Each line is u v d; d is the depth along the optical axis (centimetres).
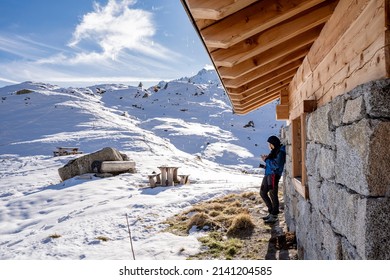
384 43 169
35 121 5797
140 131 5212
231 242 587
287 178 634
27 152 3800
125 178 1772
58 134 4862
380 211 173
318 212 319
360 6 212
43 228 937
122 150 3566
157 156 3127
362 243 182
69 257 618
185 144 5725
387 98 170
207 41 260
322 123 289
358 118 190
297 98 528
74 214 1038
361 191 185
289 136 586
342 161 226
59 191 1491
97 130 5075
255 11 251
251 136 6719
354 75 226
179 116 8531
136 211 955
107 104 9188
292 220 578
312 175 346
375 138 173
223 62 308
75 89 10519
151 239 669
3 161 3347
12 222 1127
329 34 301
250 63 365
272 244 564
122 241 700
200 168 2853
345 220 220
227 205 911
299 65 495
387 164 173
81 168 1889
